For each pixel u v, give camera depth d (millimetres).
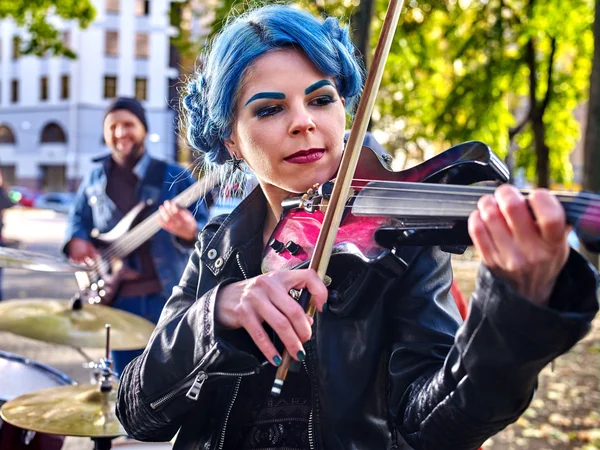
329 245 1226
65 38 36969
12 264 2494
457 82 11625
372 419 1358
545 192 893
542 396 6031
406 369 1289
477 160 1244
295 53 1400
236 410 1441
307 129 1380
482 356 1017
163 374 1330
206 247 1559
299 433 1408
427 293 1317
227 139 1556
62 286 11508
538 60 12773
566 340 959
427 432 1162
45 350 7047
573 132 13984
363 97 1226
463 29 11516
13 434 2645
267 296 1196
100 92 37219
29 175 39719
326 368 1360
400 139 12883
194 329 1286
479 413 1063
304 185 1429
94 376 2943
